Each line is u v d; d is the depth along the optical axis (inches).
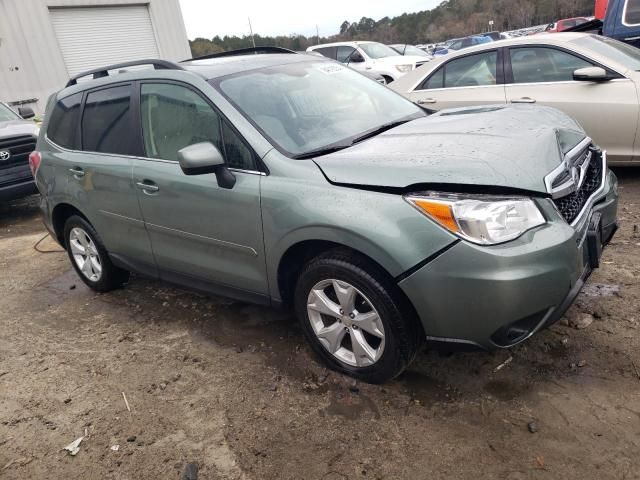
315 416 104.7
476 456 89.9
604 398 98.7
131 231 147.8
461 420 98.3
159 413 112.1
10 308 175.0
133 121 142.3
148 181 135.2
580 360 109.7
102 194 150.3
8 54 590.6
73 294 180.2
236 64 137.3
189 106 127.9
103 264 167.5
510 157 96.6
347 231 97.7
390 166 98.3
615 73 204.1
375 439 96.7
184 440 103.3
